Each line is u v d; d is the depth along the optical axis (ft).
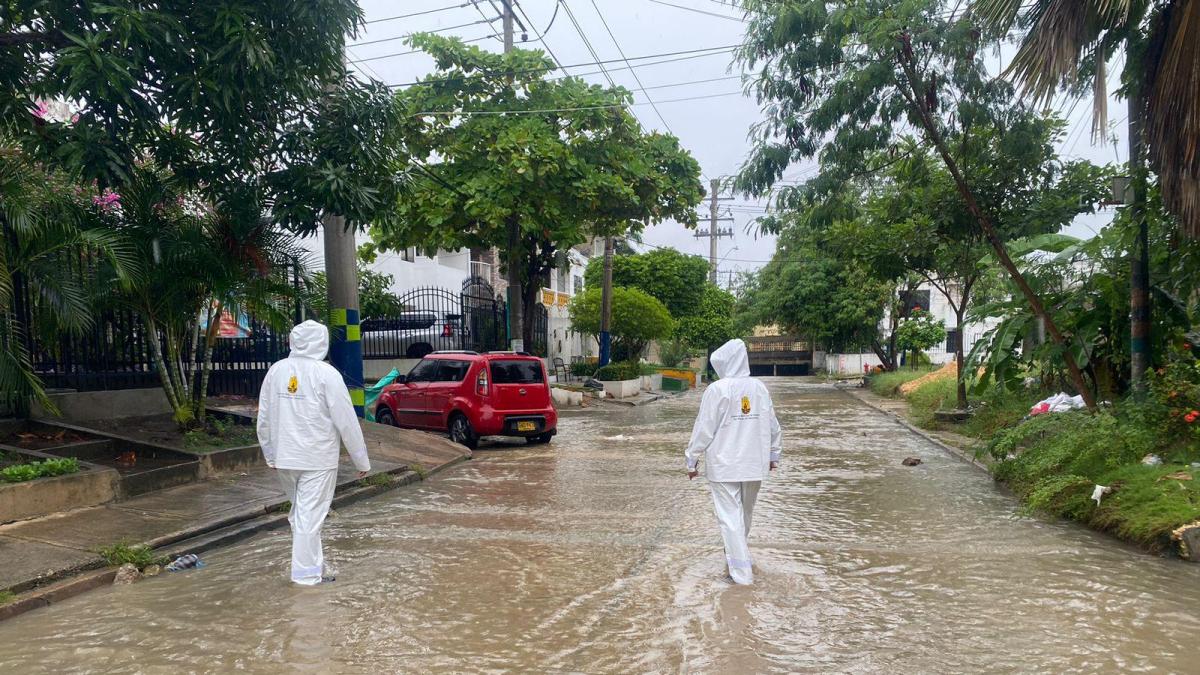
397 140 31.68
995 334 35.68
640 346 105.91
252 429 32.50
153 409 33.81
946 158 31.12
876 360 148.56
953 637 14.75
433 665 13.57
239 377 40.63
